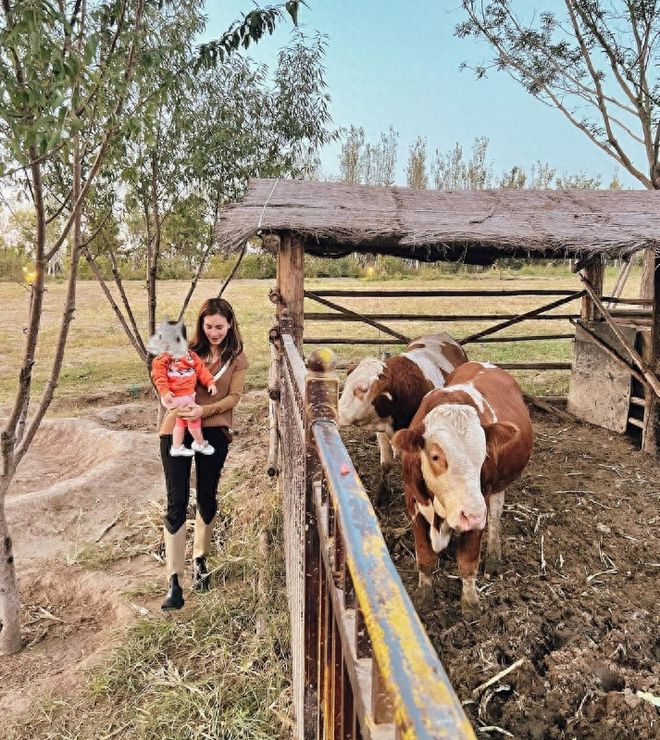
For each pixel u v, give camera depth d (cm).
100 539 508
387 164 6188
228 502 534
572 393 809
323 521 169
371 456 637
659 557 448
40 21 247
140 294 2677
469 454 303
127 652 346
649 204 669
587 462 636
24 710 322
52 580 452
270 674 312
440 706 66
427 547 362
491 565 416
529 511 507
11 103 259
